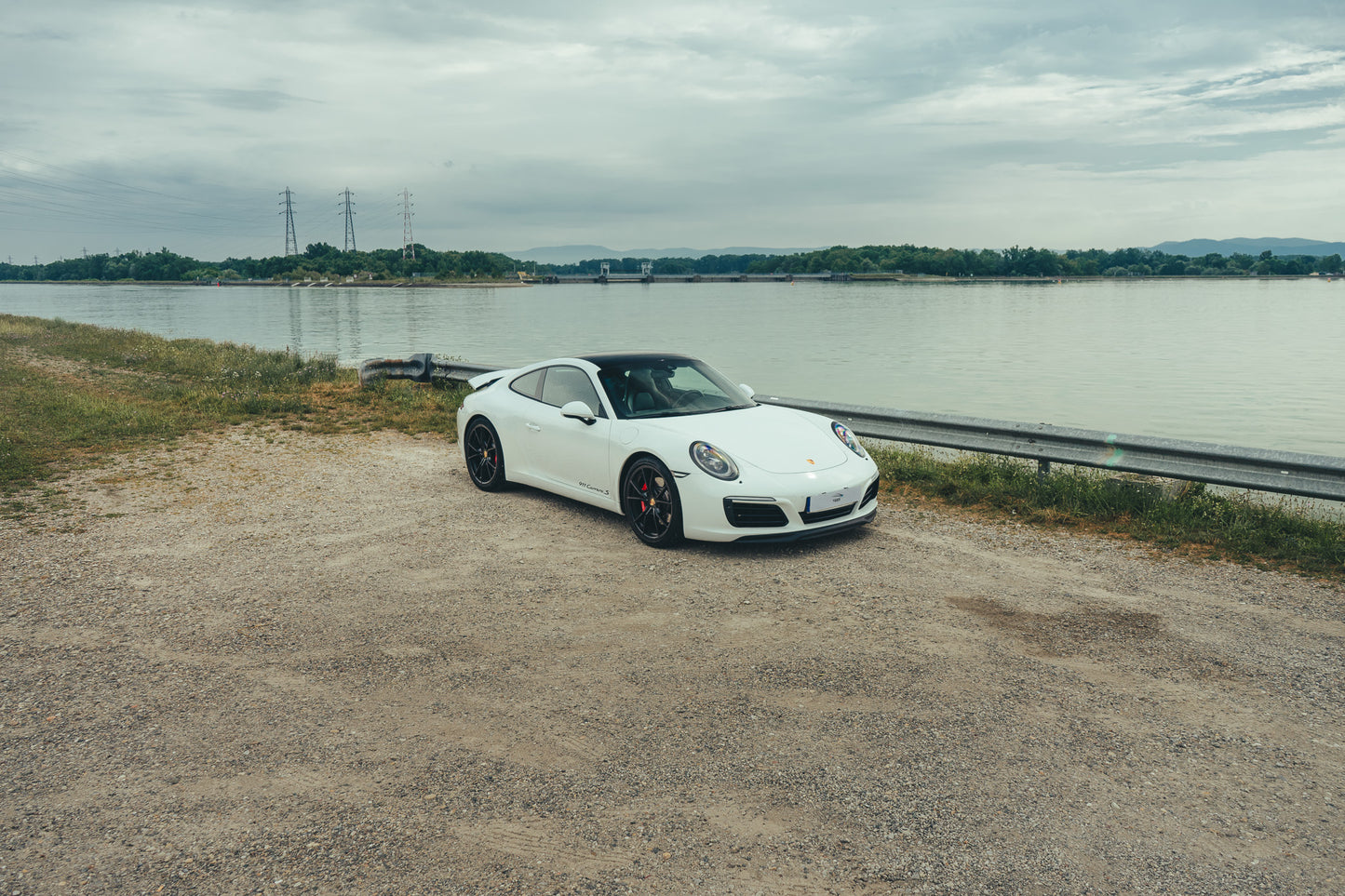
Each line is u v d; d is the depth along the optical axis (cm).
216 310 7350
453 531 579
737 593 453
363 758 295
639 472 554
